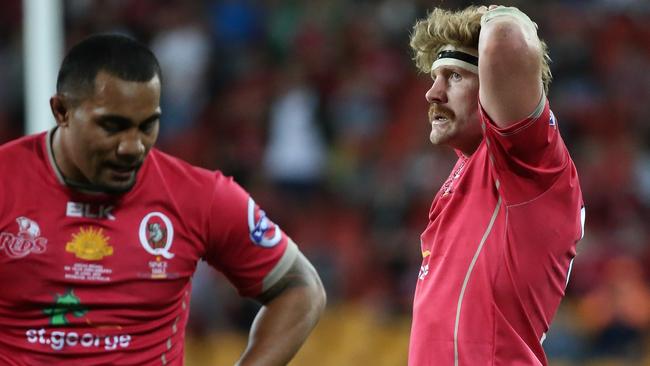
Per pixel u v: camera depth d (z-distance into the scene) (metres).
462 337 11.85
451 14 12.52
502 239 11.80
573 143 47.25
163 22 49.50
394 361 36.62
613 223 43.84
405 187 43.19
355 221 42.94
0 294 11.17
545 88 12.66
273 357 12.24
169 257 11.56
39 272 11.12
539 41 11.43
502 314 11.81
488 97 11.26
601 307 37.09
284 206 43.25
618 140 47.97
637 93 50.53
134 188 11.46
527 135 11.21
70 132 10.99
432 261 12.41
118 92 10.74
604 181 45.44
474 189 12.17
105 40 10.95
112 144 10.87
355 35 51.91
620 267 38.09
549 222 11.64
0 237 11.09
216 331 35.72
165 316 11.62
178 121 46.91
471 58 12.20
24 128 46.94
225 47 49.84
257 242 12.18
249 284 12.38
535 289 11.80
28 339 11.17
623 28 53.59
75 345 11.20
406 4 52.50
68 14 48.53
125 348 11.36
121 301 11.30
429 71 13.07
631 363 36.75
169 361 11.71
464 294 11.94
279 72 49.16
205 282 36.00
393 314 38.12
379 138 46.88
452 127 12.35
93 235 11.24
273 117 45.47
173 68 48.09
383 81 49.97
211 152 45.66
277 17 51.88
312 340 36.94
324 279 38.75
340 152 45.62
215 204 11.85
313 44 51.06
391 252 40.56
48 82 27.33
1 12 49.81
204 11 50.56
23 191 11.20
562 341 36.66
